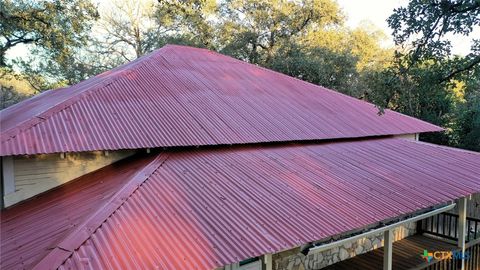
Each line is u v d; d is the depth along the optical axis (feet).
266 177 24.49
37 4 74.02
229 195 21.22
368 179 26.78
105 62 116.37
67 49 83.76
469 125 68.28
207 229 17.60
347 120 38.96
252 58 108.37
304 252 21.65
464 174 30.30
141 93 32.19
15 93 119.14
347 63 93.50
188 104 32.27
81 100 28.68
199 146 27.48
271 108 36.32
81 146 23.35
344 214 21.35
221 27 109.19
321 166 27.99
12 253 16.70
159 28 112.47
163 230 16.94
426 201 24.73
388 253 27.32
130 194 19.51
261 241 17.43
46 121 25.13
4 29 70.38
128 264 14.35
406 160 32.04
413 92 35.37
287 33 107.86
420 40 31.68
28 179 24.26
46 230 18.22
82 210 19.40
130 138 25.36
